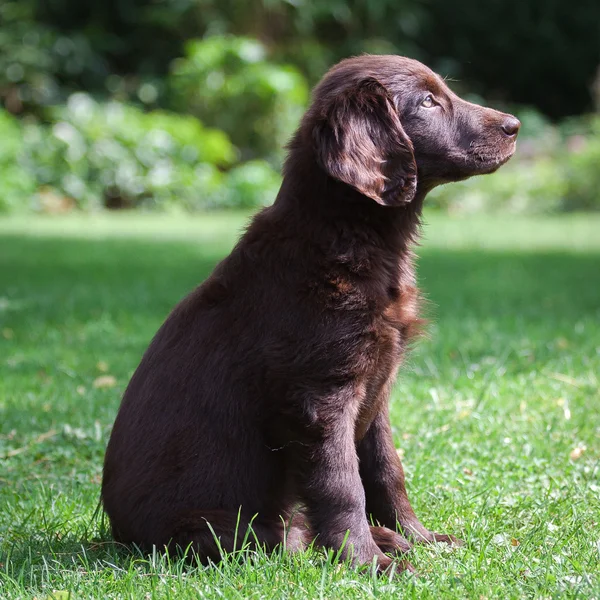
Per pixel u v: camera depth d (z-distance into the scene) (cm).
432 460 610
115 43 3188
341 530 447
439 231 2170
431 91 523
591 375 780
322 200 472
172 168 2633
